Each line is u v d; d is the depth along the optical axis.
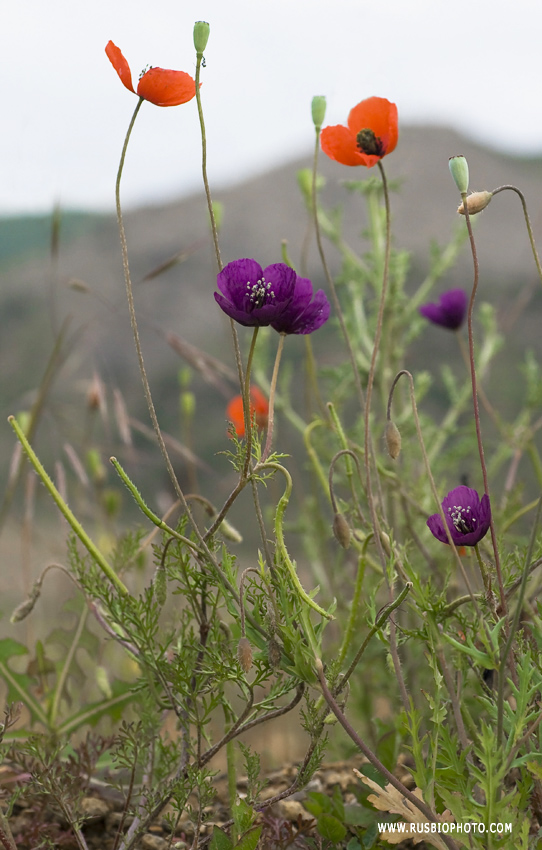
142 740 1.07
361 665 1.34
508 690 1.01
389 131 1.02
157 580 1.05
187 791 1.02
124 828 1.12
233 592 0.99
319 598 1.59
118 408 1.43
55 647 1.25
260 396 1.44
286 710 1.02
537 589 1.04
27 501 1.39
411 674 1.32
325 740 1.01
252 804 1.03
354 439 1.53
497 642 0.97
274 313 0.96
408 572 1.03
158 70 0.98
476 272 1.00
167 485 1.60
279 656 0.99
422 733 1.20
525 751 1.00
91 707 1.18
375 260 1.64
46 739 1.18
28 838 1.08
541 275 1.00
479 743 1.03
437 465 1.59
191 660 1.04
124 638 1.08
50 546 1.57
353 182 1.66
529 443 1.41
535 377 1.62
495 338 1.74
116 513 1.57
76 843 1.10
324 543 1.52
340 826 1.06
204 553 1.00
